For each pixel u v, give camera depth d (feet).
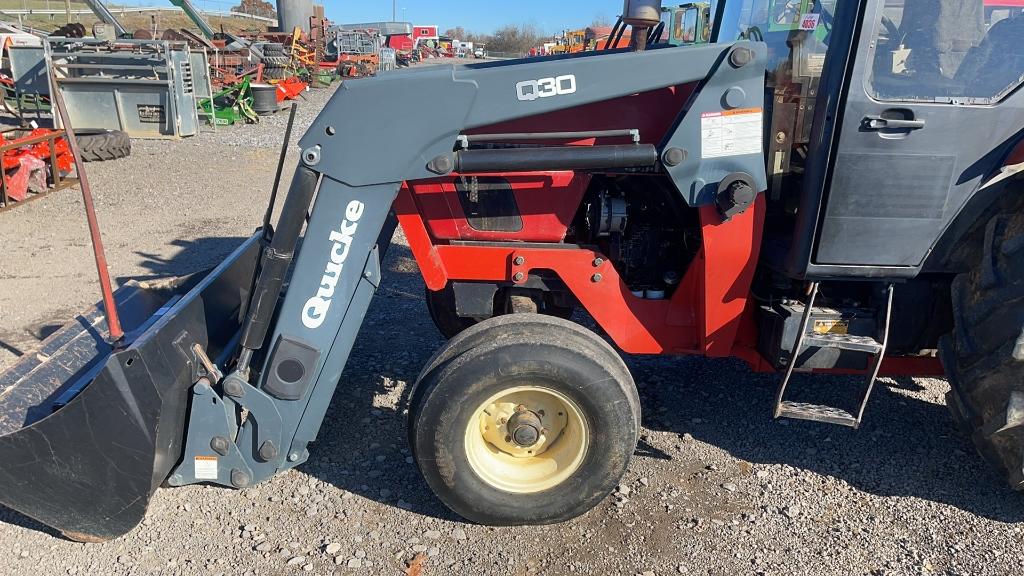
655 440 11.32
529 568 8.57
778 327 9.77
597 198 10.44
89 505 8.50
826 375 13.47
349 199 8.60
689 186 9.07
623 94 8.56
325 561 8.63
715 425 11.76
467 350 8.80
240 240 21.53
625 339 10.31
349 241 8.72
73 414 8.02
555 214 10.19
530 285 10.57
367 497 9.83
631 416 8.76
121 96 38.01
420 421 8.67
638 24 9.61
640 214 10.71
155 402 8.30
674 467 10.62
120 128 38.60
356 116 8.31
